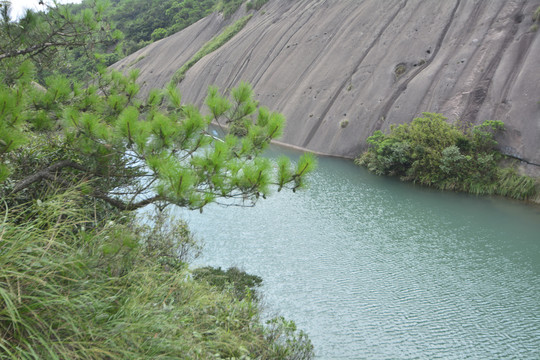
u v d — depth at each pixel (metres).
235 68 50.38
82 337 2.60
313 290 12.89
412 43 33.00
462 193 22.88
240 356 4.36
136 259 4.05
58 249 3.19
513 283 13.48
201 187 4.40
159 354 2.95
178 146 4.57
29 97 4.85
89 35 6.05
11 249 2.68
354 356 10.01
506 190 22.20
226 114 5.27
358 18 39.31
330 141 33.75
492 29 28.61
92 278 3.19
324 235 17.23
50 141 5.17
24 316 2.48
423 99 29.33
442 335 10.88
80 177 5.20
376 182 25.06
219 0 78.38
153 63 67.81
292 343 7.17
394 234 17.36
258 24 54.06
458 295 12.75
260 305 10.82
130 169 5.04
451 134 24.55
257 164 4.46
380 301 12.34
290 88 41.00
